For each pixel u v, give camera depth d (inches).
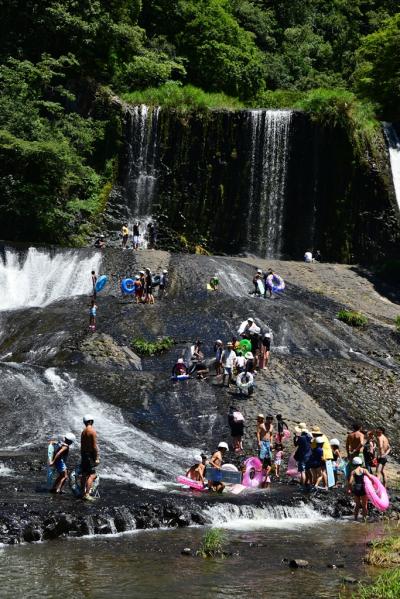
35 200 1785.2
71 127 1900.8
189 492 740.0
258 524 661.9
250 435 949.2
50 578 457.1
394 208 2057.1
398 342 1381.6
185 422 978.1
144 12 2632.9
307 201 2098.9
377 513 726.5
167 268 1573.6
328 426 995.9
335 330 1363.2
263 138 2105.1
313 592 449.4
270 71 3021.7
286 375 1117.1
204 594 438.3
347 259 2062.0
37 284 1547.7
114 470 803.4
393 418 1067.3
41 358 1173.1
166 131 2103.8
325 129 2087.8
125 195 2068.2
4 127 1785.2
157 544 559.2
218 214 2090.3
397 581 454.3
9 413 940.0
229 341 1232.2
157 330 1258.6
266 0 3472.0
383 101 2389.3
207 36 2598.4
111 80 2235.5
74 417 956.0
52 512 586.6
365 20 3597.4
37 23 2073.1
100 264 1577.3
